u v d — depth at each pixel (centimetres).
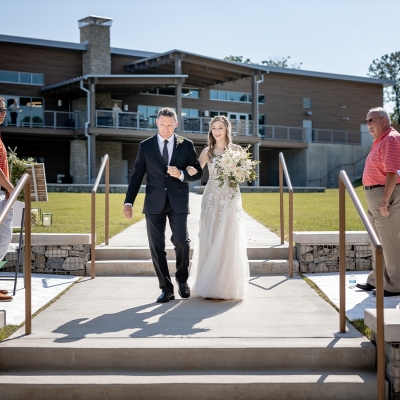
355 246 609
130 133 2552
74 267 592
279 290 512
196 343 351
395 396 316
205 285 472
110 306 454
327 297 477
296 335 369
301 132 3356
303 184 3266
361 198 1780
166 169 463
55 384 321
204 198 493
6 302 466
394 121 5650
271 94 3384
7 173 451
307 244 598
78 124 2614
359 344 349
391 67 5659
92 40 2794
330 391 321
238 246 475
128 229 858
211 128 498
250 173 475
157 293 503
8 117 2517
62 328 388
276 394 321
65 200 1526
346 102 3631
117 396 320
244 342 354
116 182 2903
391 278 469
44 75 2772
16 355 345
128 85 2580
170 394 321
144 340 358
